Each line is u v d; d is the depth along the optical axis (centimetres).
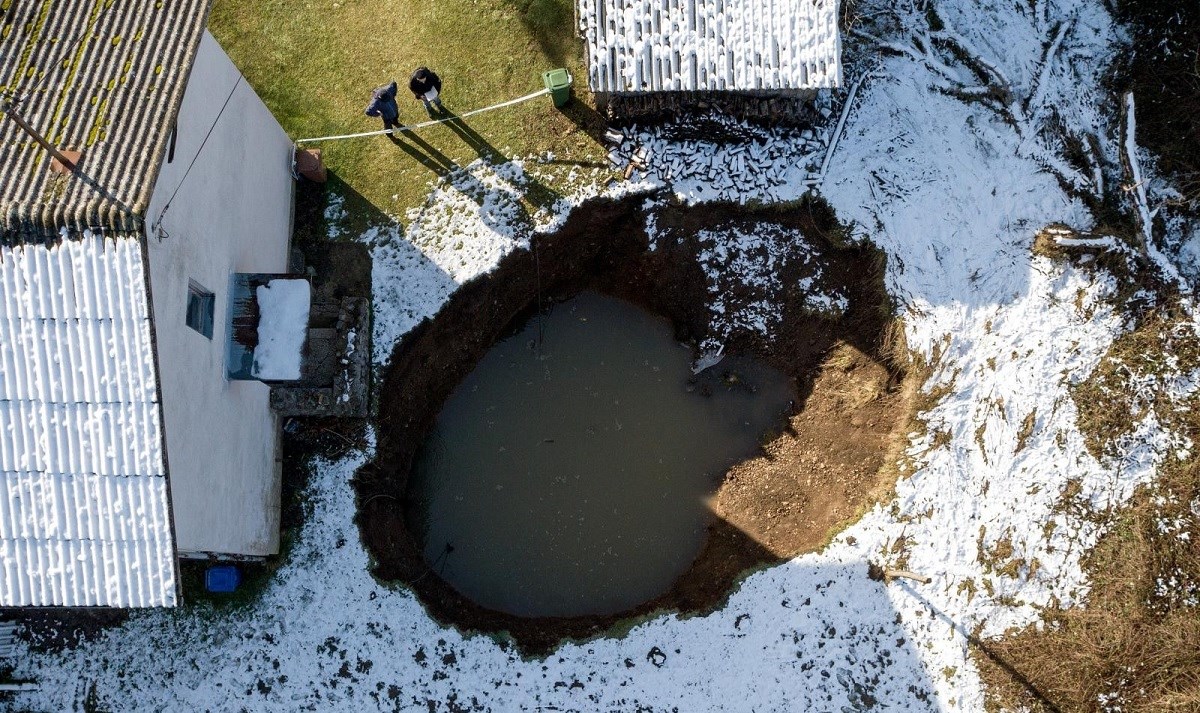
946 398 1302
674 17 1216
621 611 1315
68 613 1221
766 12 1212
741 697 1235
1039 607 1258
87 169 862
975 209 1335
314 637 1225
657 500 1373
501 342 1402
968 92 1352
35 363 870
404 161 1338
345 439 1258
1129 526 1268
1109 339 1302
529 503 1365
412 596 1245
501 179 1330
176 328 925
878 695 1238
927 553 1268
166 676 1212
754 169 1323
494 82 1360
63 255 851
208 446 1005
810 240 1348
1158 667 1220
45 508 894
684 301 1384
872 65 1361
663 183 1321
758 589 1270
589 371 1403
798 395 1395
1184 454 1276
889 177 1339
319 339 1230
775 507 1342
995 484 1286
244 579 1230
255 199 1171
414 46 1372
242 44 1377
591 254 1388
